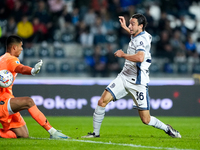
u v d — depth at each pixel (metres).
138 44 21.22
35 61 52.28
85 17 61.19
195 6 72.12
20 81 46.06
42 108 43.81
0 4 59.09
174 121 39.03
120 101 44.97
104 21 60.53
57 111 44.06
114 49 55.47
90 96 44.62
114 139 21.45
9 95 20.08
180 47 58.69
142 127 32.00
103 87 44.84
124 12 61.88
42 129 28.88
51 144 18.55
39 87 43.88
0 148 17.22
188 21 69.25
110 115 44.81
